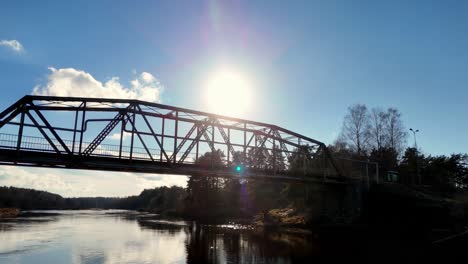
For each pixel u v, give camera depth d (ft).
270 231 195.72
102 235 178.40
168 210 475.31
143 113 134.00
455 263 102.73
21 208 596.70
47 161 114.32
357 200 188.24
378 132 274.36
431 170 249.14
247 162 166.20
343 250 127.65
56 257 114.32
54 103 117.80
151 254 120.26
